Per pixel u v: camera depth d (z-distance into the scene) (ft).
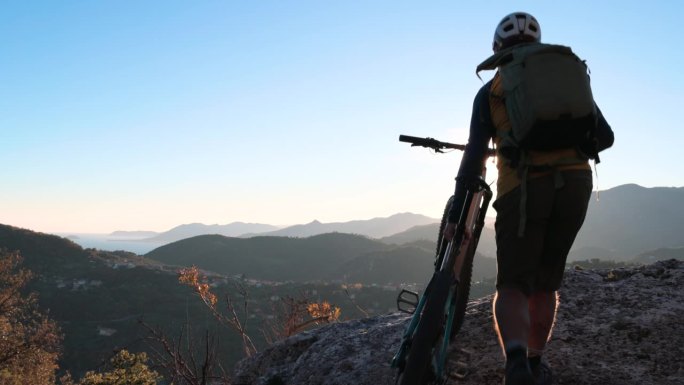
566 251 7.67
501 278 7.49
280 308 24.61
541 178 7.16
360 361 11.31
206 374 18.16
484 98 7.66
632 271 13.42
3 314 111.45
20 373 108.88
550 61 7.04
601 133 7.64
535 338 8.23
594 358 9.91
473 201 7.39
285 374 12.66
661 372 9.32
